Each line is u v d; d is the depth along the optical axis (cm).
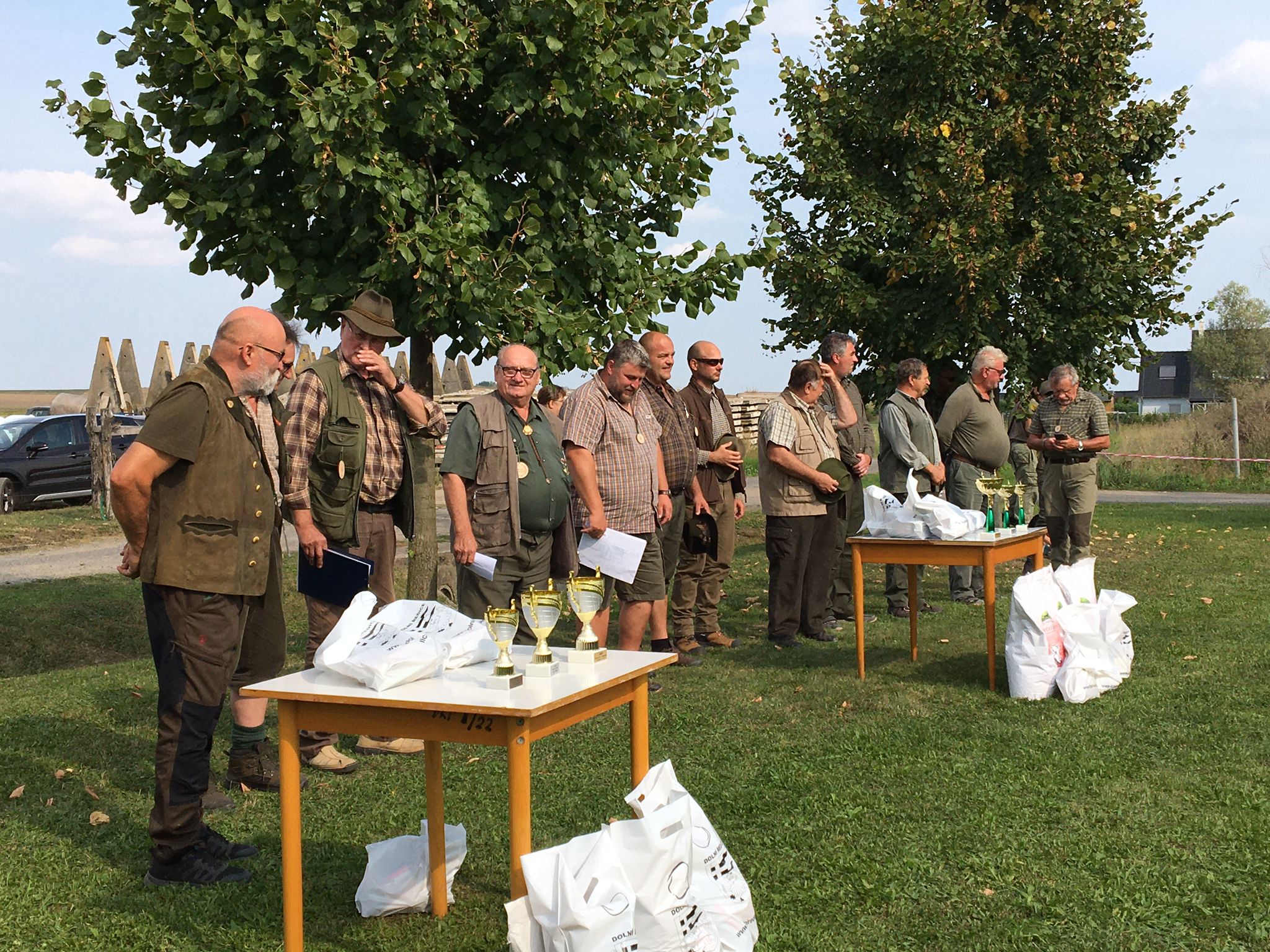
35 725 600
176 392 375
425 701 295
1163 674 667
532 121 686
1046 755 513
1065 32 1080
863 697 636
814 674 694
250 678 485
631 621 643
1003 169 1098
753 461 2636
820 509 782
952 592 962
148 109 638
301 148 588
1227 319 5738
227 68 588
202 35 617
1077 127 1092
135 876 398
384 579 543
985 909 357
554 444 568
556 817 452
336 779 508
